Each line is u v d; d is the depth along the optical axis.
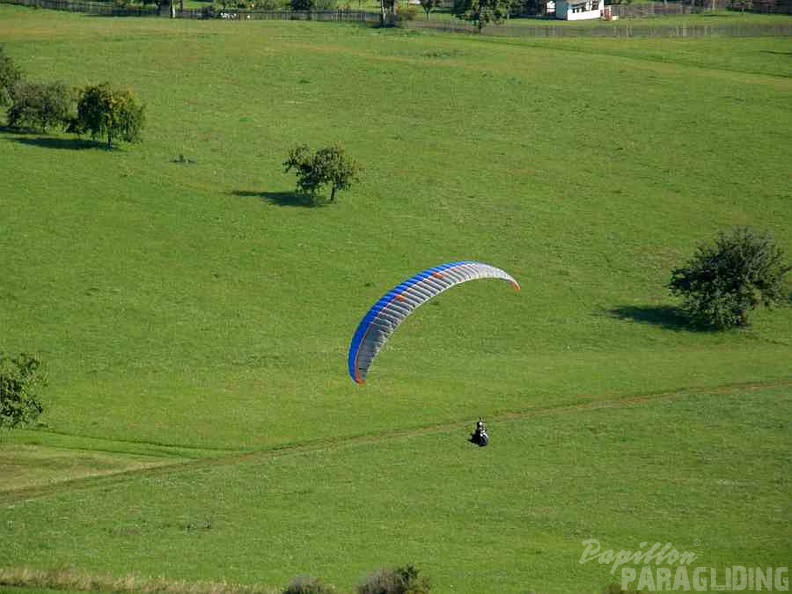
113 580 138.88
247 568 149.00
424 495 178.25
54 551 153.75
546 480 184.62
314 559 152.75
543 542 161.62
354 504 174.38
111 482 181.62
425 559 153.75
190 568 148.50
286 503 174.38
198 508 171.75
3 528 162.00
